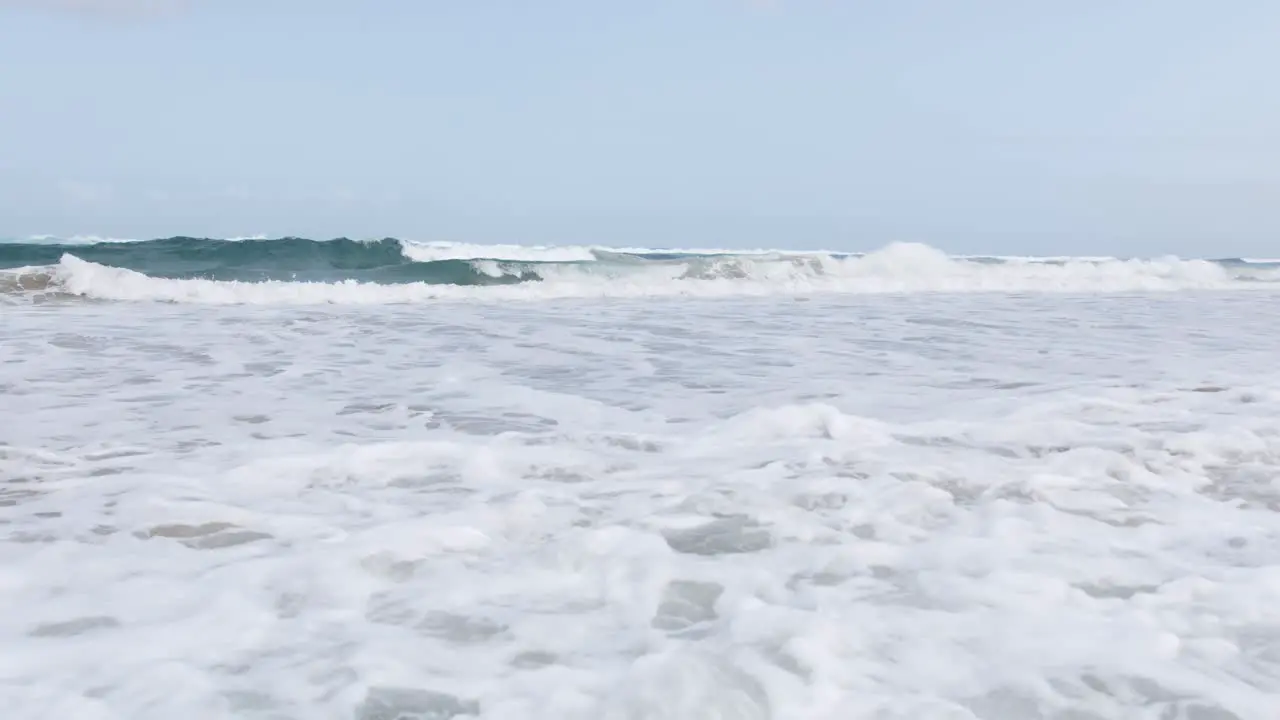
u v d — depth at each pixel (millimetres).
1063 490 3590
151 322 9141
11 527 3158
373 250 19453
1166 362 6934
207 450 4211
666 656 2158
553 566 2816
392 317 9898
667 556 2867
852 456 4047
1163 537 3076
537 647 2295
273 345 7645
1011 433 4488
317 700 2035
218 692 2064
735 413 5098
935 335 8703
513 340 8094
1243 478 3762
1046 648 2254
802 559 2867
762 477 3758
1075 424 4621
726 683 2043
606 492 3576
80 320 9242
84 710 1969
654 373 6418
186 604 2533
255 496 3523
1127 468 3842
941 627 2371
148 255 17531
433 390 5719
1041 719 1967
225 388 5754
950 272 17469
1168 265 19469
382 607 2525
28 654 2223
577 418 4969
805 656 2158
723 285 15320
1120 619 2420
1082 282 17578
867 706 1974
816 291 15688
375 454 4039
